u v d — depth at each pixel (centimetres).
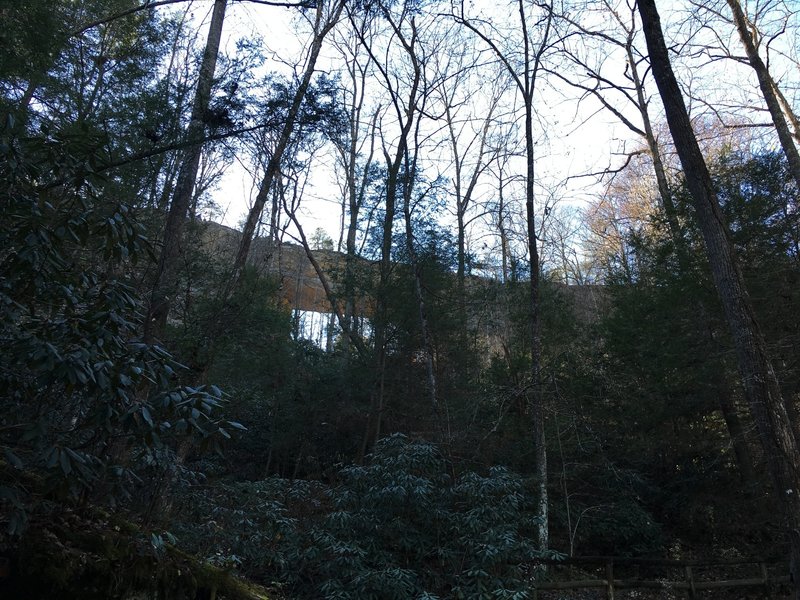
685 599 1045
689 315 1277
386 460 952
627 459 1364
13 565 357
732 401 1246
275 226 1994
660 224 1402
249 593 545
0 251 362
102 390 350
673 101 905
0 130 375
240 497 876
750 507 1229
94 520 437
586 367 1468
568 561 1005
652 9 941
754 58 1323
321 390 1580
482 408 1370
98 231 395
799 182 1207
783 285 1154
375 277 1611
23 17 754
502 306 1689
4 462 381
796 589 737
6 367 350
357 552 840
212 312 935
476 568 839
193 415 370
